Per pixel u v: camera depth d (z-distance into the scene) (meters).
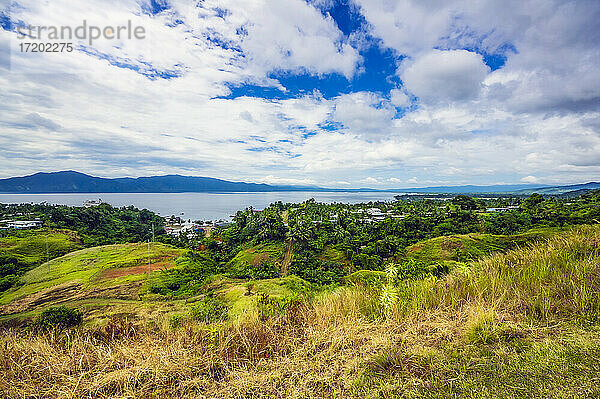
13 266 37.78
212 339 2.98
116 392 2.41
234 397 2.29
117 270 39.25
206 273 40.78
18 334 3.35
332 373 2.44
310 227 57.59
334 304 3.91
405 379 2.27
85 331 3.46
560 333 2.63
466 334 2.78
